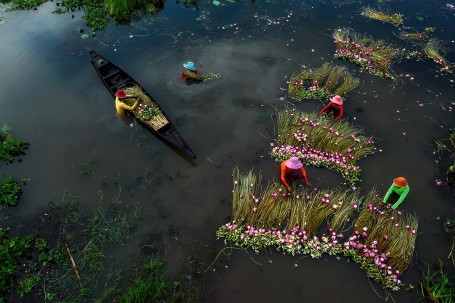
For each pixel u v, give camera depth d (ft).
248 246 29.99
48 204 32.60
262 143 37.81
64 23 53.31
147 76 44.88
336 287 28.14
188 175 34.91
